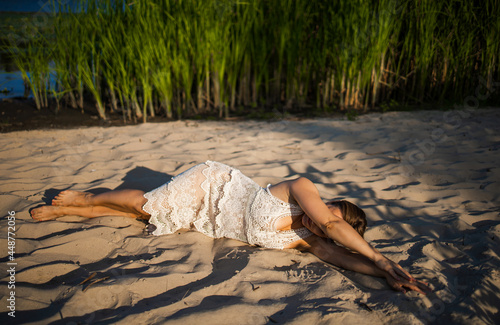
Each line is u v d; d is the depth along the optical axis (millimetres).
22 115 5469
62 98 6188
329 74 6492
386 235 2646
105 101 6328
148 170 3676
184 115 5973
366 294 2014
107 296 1946
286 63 6688
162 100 5809
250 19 6066
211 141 4578
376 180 3549
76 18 5438
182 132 4973
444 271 2215
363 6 5895
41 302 1872
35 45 5805
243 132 5051
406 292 1992
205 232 2607
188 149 4328
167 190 2588
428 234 2643
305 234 2461
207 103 6262
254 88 6660
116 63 5434
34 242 2383
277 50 6496
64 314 1799
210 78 6395
